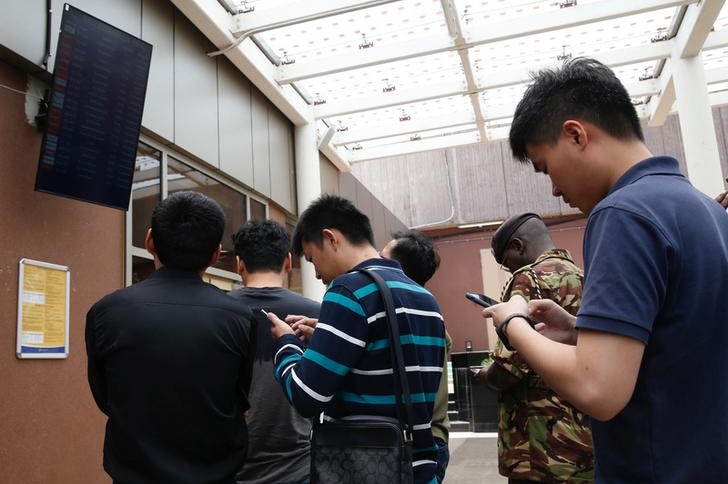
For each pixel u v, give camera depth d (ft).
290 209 19.20
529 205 41.19
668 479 2.59
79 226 9.41
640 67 20.45
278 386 5.70
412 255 7.23
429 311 4.73
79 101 8.59
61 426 8.59
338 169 25.25
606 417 2.52
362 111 20.38
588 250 2.87
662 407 2.65
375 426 4.03
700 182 16.84
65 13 8.28
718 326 2.68
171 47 12.82
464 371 26.53
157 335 4.25
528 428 5.26
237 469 4.50
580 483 5.04
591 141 3.06
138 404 4.16
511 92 21.01
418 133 23.89
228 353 4.48
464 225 43.04
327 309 4.29
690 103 17.26
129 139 9.43
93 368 4.46
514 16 16.30
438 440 5.74
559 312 3.37
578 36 17.75
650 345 2.68
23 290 8.12
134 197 11.12
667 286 2.67
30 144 8.55
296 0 14.49
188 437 4.20
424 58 18.17
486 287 42.96
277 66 17.46
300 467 5.65
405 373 4.17
